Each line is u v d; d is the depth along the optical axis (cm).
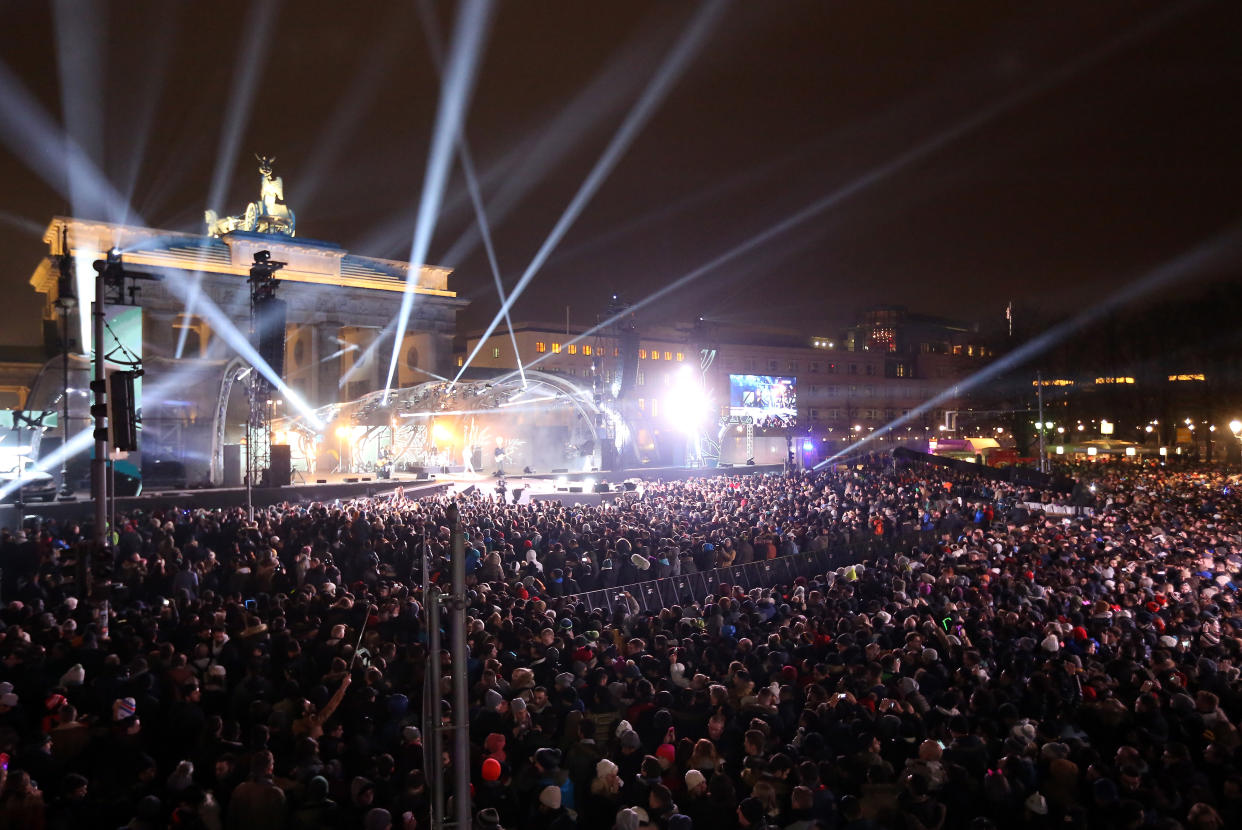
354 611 1314
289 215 7962
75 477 4066
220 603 1346
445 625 1205
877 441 10325
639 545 2048
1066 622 1362
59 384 4412
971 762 860
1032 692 1019
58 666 1084
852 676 1071
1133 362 8644
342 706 988
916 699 1023
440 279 8844
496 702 947
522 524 2220
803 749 873
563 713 993
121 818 745
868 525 2664
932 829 745
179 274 6888
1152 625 1374
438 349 8456
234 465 4184
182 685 980
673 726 920
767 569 2166
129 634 1125
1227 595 1611
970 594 1527
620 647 1245
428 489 4419
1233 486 4694
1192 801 766
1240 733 909
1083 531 2431
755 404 9200
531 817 779
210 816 723
